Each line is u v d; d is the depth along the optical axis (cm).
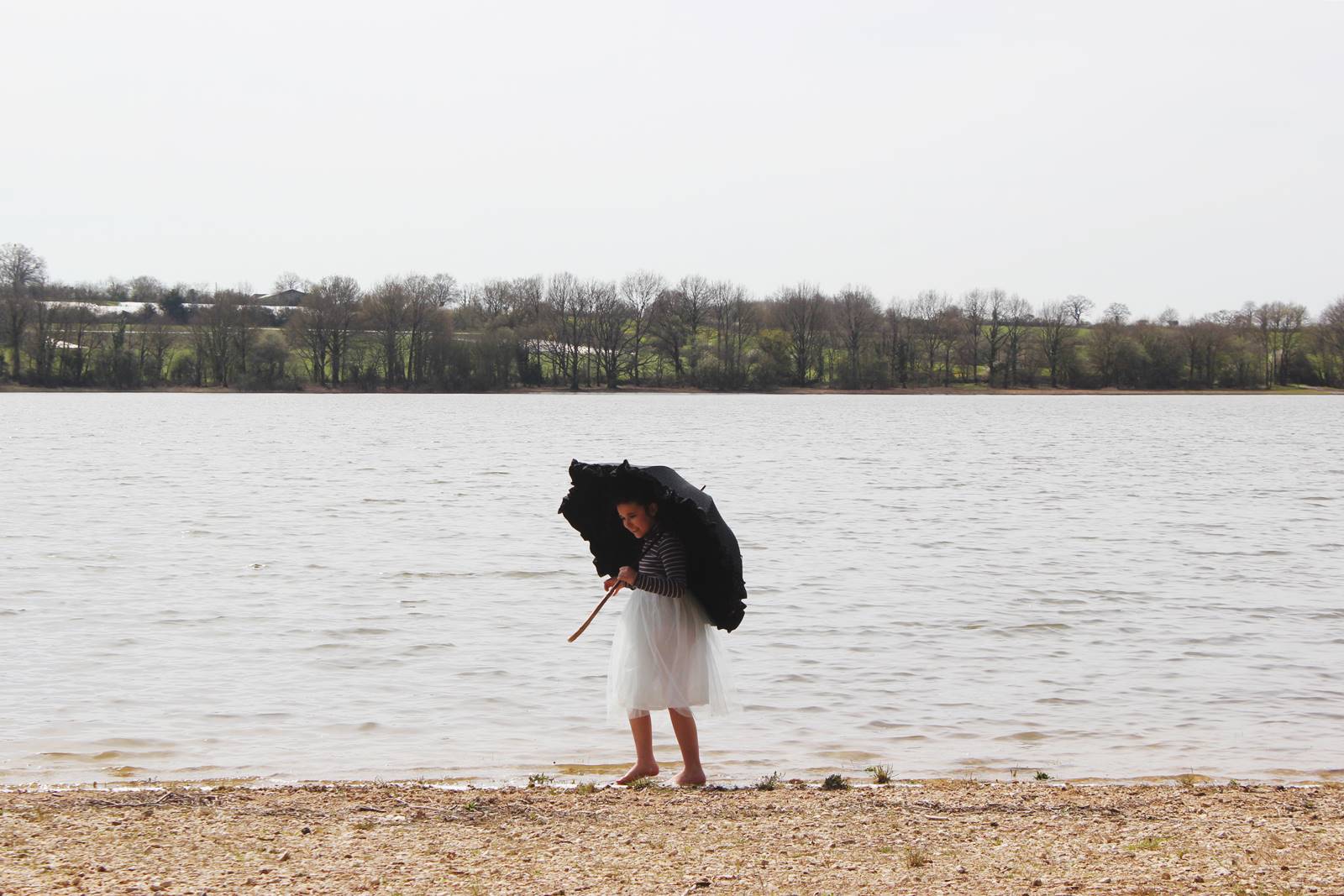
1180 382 14700
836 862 719
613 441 7156
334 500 3616
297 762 1066
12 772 1023
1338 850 752
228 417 10212
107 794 885
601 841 762
